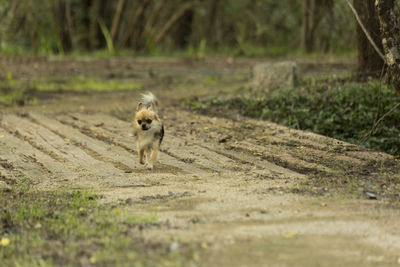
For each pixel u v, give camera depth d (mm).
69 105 20469
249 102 18703
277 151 12961
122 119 17422
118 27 38094
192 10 40844
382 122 16312
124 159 12312
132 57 33406
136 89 24578
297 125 16453
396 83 12086
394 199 8898
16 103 20719
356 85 18094
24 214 8273
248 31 42531
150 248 6699
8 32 37344
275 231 7316
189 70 29500
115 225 7625
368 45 18844
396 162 11789
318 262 6250
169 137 14602
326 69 22656
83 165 11719
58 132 15289
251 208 8438
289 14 41031
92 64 30281
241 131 15312
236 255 6453
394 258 6375
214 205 8641
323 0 25281
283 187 9773
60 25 38281
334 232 7262
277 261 6277
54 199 9195
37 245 7020
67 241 7117
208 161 12086
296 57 30781
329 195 9156
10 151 12812
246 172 11133
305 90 18969
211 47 42344
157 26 41844
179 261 6258
